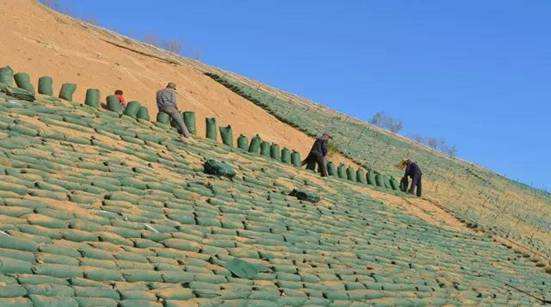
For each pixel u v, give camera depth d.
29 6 23.47
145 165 11.64
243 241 10.04
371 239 13.14
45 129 11.04
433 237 15.75
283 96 37.78
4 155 9.27
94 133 12.10
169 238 8.98
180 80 24.44
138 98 19.84
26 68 17.70
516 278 14.76
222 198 11.49
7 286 6.36
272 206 12.31
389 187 20.81
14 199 8.14
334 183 17.48
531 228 27.77
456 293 11.77
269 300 8.30
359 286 10.12
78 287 6.88
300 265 10.02
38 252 7.25
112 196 9.48
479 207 27.31
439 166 34.38
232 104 25.19
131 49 25.72
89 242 8.03
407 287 10.95
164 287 7.66
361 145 29.45
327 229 12.41
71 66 19.62
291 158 17.77
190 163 12.95
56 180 9.18
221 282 8.40
